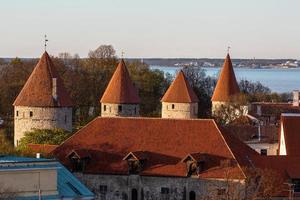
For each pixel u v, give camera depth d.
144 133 197.25
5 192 148.62
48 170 155.50
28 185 153.38
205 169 186.12
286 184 180.88
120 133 198.75
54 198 155.75
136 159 190.00
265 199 174.38
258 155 192.62
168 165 189.25
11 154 195.88
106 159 193.75
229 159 185.12
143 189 190.00
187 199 186.62
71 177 166.88
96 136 199.38
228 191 173.25
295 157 190.50
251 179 176.88
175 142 193.38
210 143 190.75
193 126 195.25
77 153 192.88
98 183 192.62
